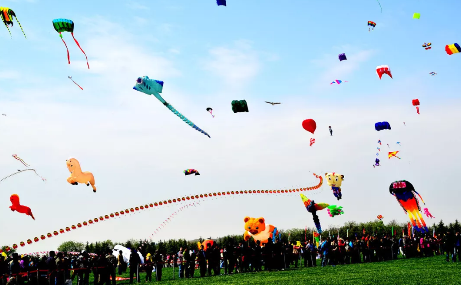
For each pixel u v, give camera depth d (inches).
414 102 1471.5
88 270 1075.9
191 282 981.8
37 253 1440.7
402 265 1165.1
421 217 1523.1
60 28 909.2
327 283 800.3
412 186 1535.4
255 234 1688.0
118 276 1408.7
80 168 1182.3
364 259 1427.2
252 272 1180.5
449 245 1194.6
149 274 1173.1
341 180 1653.5
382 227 2778.1
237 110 1075.3
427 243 1534.2
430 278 812.6
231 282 913.5
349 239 1465.3
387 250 1448.1
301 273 1055.6
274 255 1196.5
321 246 1343.5
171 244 2436.0
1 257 903.1
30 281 909.2
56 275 946.7
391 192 1565.0
